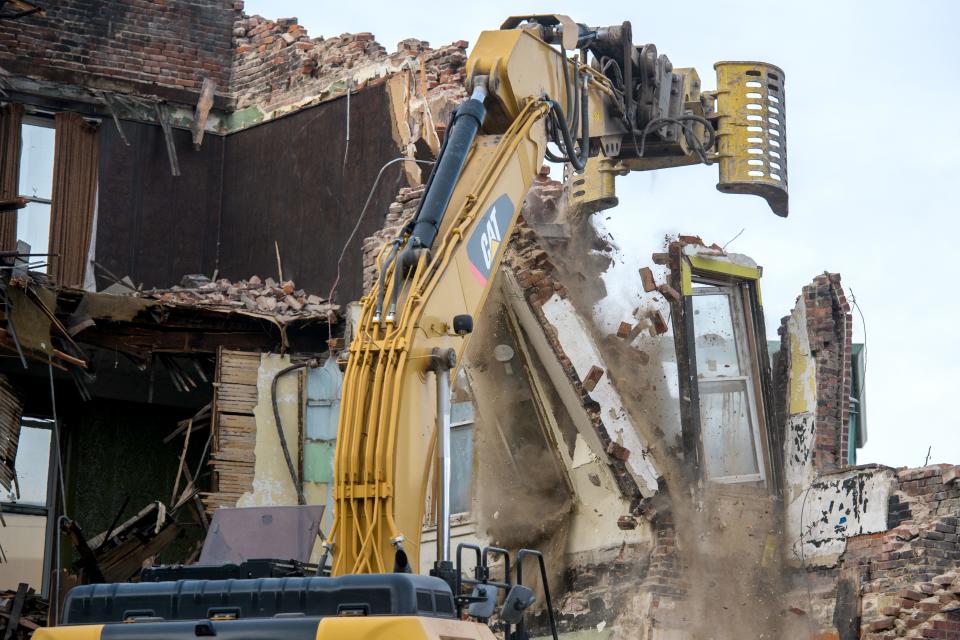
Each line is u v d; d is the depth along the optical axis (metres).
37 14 29.34
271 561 11.59
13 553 25.48
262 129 30.00
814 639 20.09
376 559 12.37
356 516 12.59
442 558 12.66
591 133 18.52
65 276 28.38
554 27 17.47
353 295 27.25
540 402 22.02
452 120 15.53
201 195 30.19
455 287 14.21
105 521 26.20
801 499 21.34
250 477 23.33
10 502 25.62
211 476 26.31
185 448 23.66
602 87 18.44
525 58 16.66
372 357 13.18
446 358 13.25
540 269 21.28
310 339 24.44
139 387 26.64
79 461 26.28
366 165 27.69
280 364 23.98
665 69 19.55
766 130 21.52
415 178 26.66
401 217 26.09
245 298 24.41
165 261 29.61
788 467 21.86
